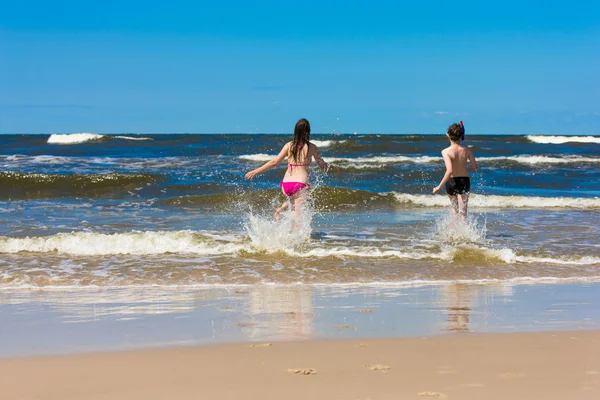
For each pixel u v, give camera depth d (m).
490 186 17.77
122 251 8.01
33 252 7.95
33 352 3.94
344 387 3.22
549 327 4.61
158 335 4.38
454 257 7.71
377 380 3.34
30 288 6.24
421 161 24.67
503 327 4.61
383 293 5.99
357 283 6.50
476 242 8.97
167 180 16.84
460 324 4.71
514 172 21.11
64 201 13.56
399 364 3.65
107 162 22.73
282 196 13.91
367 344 4.12
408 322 4.77
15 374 3.49
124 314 5.09
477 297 5.80
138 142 36.28
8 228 9.72
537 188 17.50
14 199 13.97
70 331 4.51
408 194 14.22
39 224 10.17
